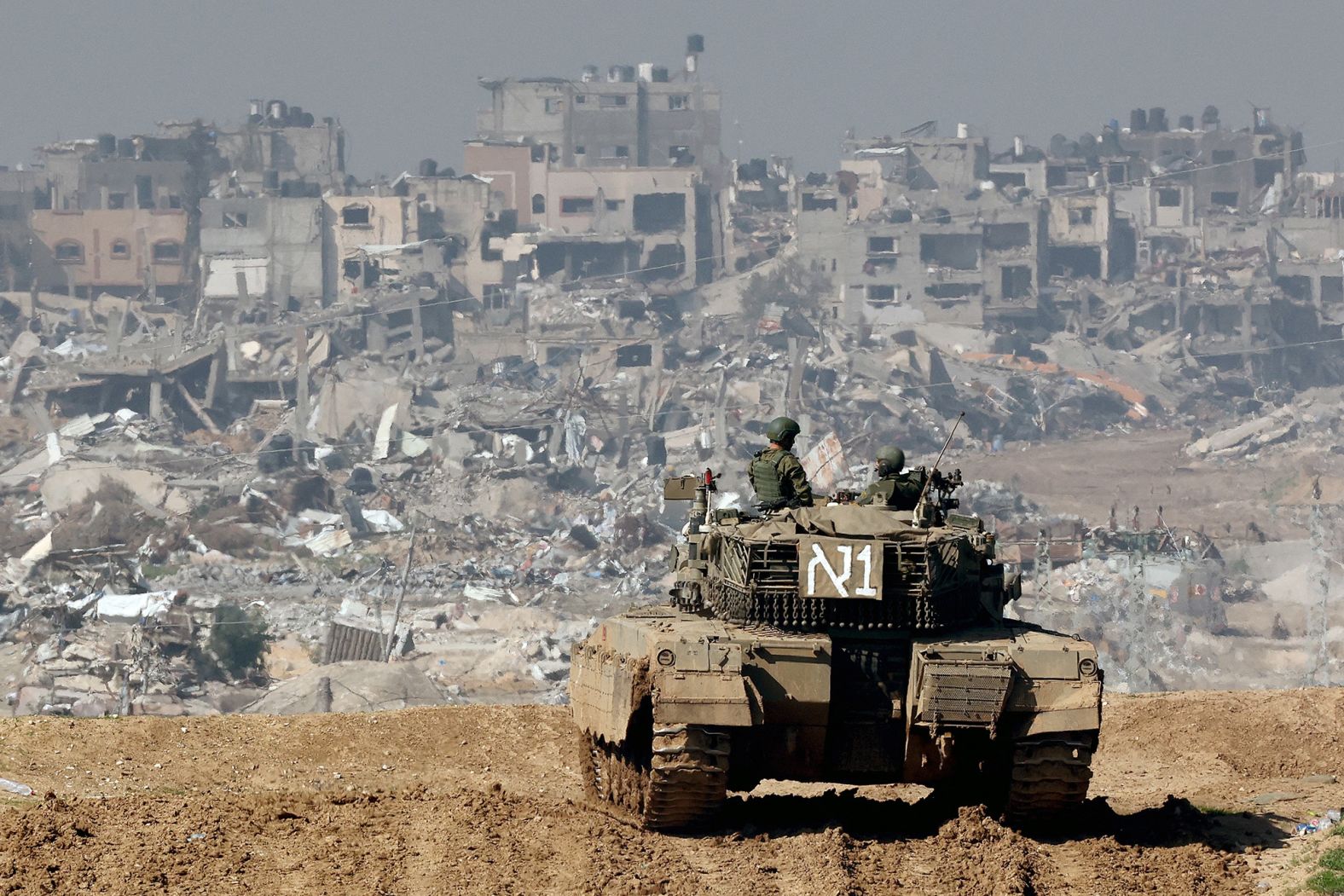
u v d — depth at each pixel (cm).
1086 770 6138
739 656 6147
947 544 6475
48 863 5534
